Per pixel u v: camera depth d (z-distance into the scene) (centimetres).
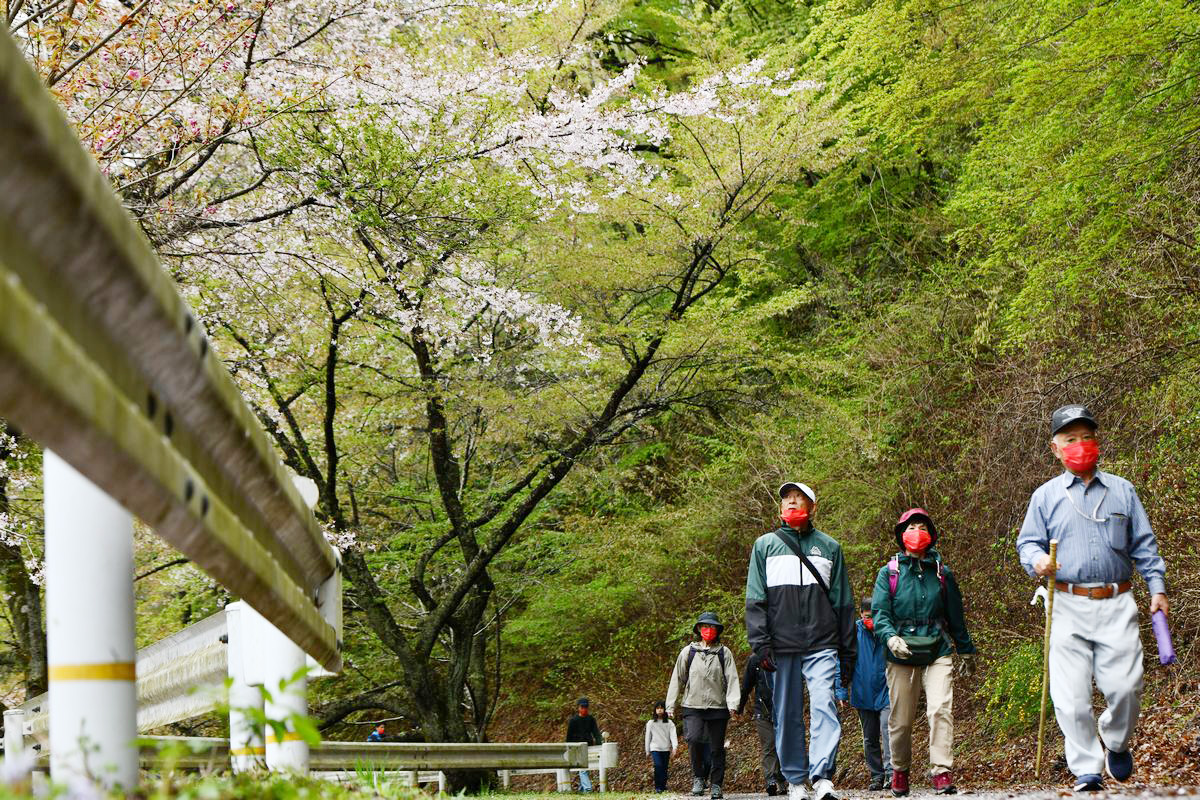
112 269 165
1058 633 614
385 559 1905
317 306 1520
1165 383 1249
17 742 680
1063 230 1200
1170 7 963
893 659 827
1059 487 624
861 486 1789
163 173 1045
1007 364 1547
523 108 1474
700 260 1752
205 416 224
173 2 985
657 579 2172
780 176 1689
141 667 570
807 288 2117
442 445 1809
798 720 664
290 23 1170
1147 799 419
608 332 1666
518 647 2327
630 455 2316
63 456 152
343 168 1184
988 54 1221
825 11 1655
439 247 1289
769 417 1845
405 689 1953
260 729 238
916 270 2150
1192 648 1077
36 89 134
